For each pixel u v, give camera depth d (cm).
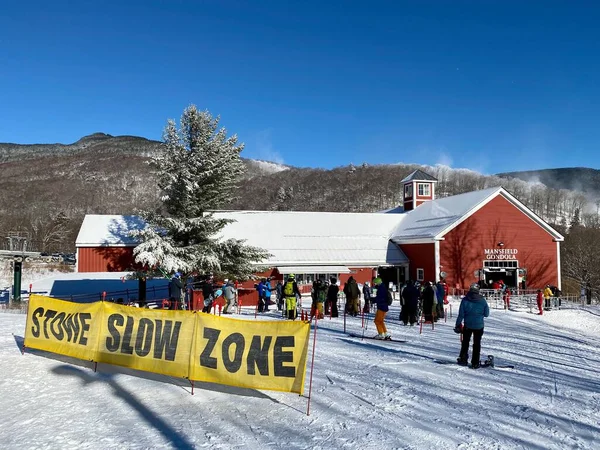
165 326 962
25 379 960
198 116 3328
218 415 773
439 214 4262
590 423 766
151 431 704
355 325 1919
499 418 773
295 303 2092
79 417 764
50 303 1152
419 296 2323
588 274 5162
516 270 4028
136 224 4297
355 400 852
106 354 1030
